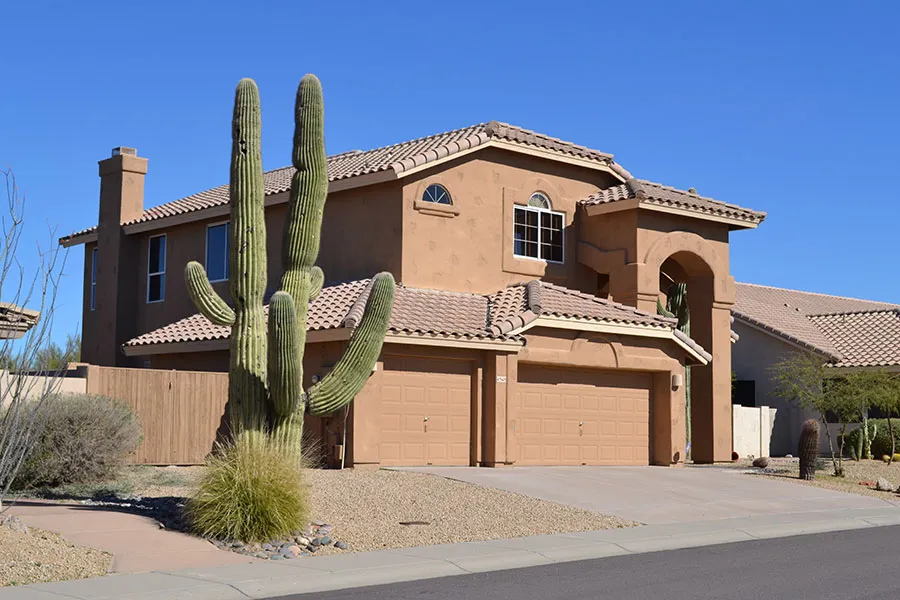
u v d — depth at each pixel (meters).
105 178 32.31
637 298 26.83
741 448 32.94
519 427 24.06
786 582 11.69
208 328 25.31
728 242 29.12
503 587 11.31
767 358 37.72
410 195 24.80
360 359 15.08
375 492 17.52
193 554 12.57
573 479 20.70
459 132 27.48
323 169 15.10
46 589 10.44
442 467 22.02
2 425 13.34
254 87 14.88
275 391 14.17
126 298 31.31
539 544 14.27
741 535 16.20
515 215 26.98
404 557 12.91
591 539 14.91
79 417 17.33
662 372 26.59
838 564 13.15
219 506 13.43
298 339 14.39
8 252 12.41
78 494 16.70
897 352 35.81
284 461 14.04
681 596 10.77
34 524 13.36
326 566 12.20
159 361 26.31
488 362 23.28
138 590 10.50
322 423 21.92
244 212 14.76
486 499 17.62
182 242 30.09
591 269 28.39
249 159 14.77
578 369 25.23
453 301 24.59
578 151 27.84
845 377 28.17
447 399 22.89
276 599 10.60
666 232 27.62
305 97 15.03
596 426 25.45
